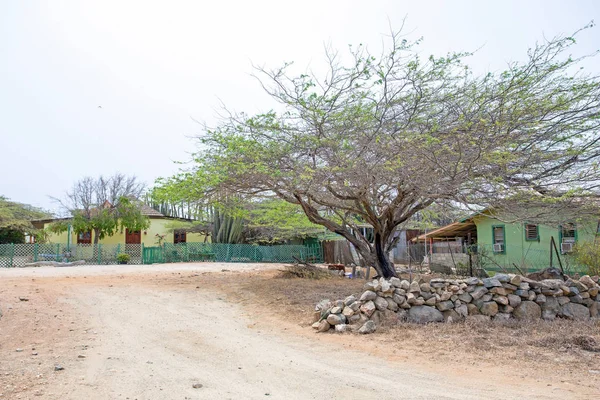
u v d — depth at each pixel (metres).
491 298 9.38
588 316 9.53
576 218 12.06
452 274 19.52
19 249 24.44
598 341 7.29
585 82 10.24
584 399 4.77
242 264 26.91
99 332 8.50
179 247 29.31
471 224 24.62
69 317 9.73
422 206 14.59
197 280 16.31
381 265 15.42
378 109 11.73
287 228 29.92
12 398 4.82
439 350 7.04
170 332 8.66
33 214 35.06
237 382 5.58
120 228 32.78
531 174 11.17
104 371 5.98
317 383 5.52
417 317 9.06
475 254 20.06
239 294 13.14
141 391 5.20
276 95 11.97
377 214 16.27
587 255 14.26
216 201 15.38
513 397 4.88
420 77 11.29
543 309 9.50
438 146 10.20
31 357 6.58
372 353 7.02
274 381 5.62
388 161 10.67
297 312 10.40
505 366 6.10
